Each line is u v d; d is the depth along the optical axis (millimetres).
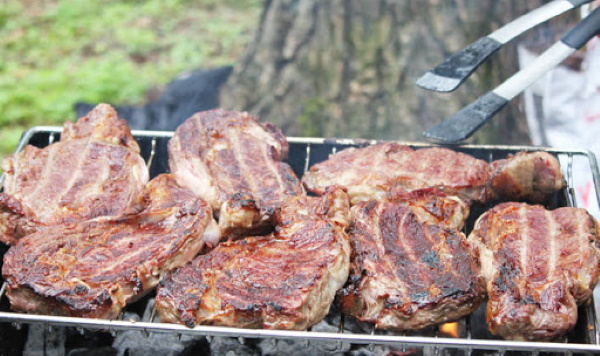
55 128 980
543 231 834
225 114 963
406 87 1229
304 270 788
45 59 1753
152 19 1931
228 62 1755
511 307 770
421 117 1227
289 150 1018
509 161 908
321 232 814
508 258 810
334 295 805
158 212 847
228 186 889
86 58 1763
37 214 855
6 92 1607
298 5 1256
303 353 863
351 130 1251
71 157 913
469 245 838
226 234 850
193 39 1845
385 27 1225
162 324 768
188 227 823
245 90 1301
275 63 1283
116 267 803
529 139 1204
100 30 1879
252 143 938
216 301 777
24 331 876
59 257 810
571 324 767
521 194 920
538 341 776
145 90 1648
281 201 875
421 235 843
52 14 1931
